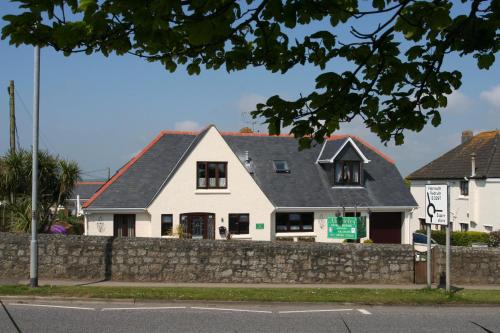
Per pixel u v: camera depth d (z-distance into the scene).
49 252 17.55
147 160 28.08
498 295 15.58
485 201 35.53
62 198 21.41
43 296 14.03
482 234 32.59
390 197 30.22
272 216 27.66
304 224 28.70
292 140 32.31
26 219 19.81
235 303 14.04
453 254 18.56
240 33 4.18
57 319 11.77
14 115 28.94
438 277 18.31
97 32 3.53
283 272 17.88
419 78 4.39
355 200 29.50
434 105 4.57
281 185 29.36
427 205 16.12
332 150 30.38
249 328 11.31
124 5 3.19
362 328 11.57
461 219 37.94
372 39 4.25
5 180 20.02
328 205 28.78
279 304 14.09
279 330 11.20
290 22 3.73
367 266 18.17
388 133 4.72
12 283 16.23
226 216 26.66
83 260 17.59
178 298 14.05
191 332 10.85
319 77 4.27
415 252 18.31
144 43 3.76
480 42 3.97
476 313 13.39
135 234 26.09
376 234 30.25
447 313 13.36
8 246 17.47
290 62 4.47
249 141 31.61
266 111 4.45
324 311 13.33
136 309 13.05
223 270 17.77
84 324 11.35
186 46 4.14
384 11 3.86
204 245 17.75
